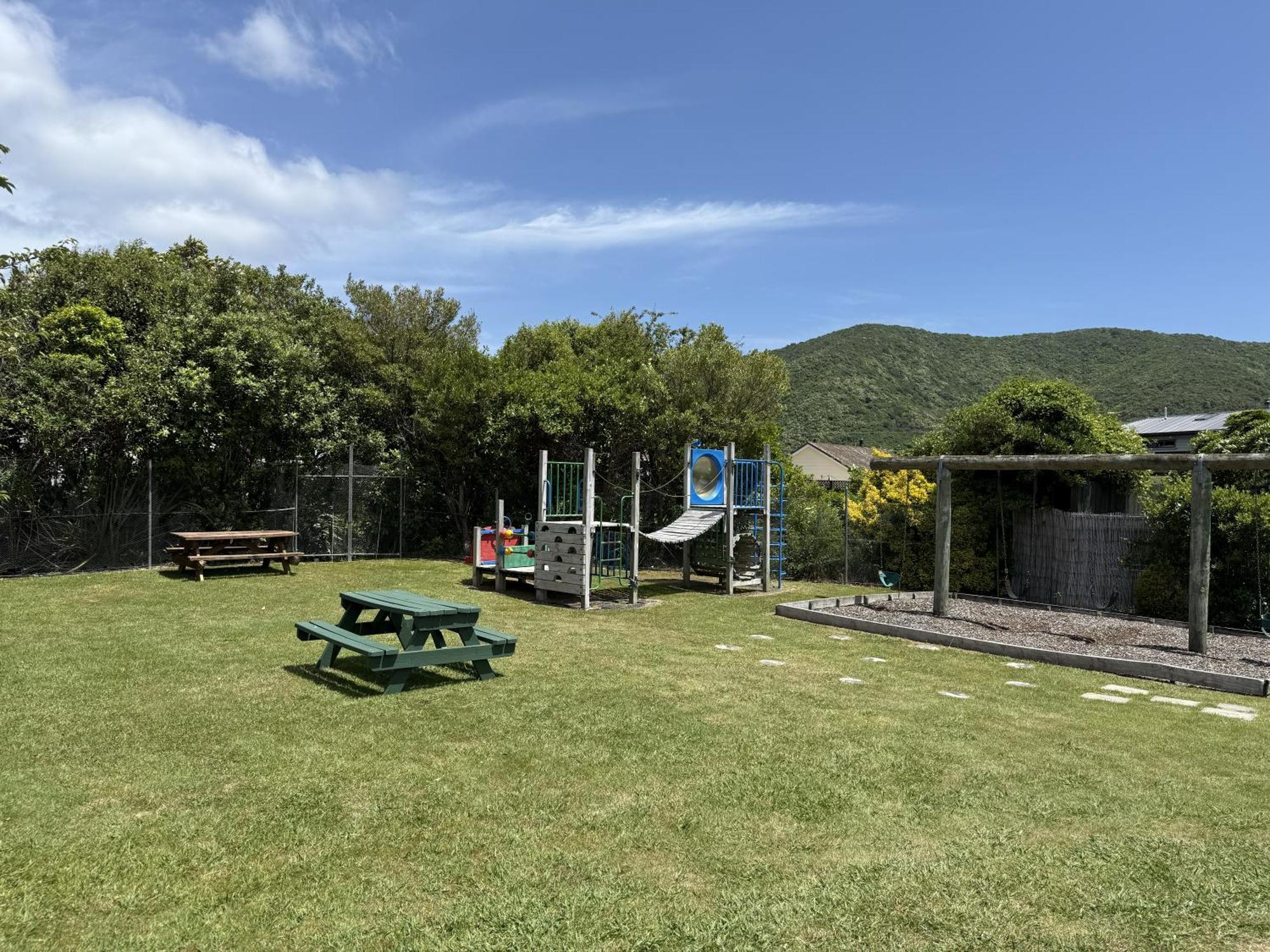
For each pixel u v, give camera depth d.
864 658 8.52
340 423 18.39
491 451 17.11
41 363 14.00
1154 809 4.39
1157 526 12.26
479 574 13.91
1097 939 3.05
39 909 3.12
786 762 5.01
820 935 3.04
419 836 3.84
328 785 4.45
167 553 14.70
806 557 16.42
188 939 2.94
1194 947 3.01
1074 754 5.35
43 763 4.71
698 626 10.42
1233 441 15.73
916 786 4.66
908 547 15.31
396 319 20.50
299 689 6.49
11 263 15.20
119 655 7.70
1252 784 4.83
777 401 20.62
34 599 11.09
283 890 3.31
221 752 4.95
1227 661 8.50
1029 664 8.45
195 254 21.39
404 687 6.58
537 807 4.21
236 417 15.85
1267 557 10.80
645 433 17.88
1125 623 11.09
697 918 3.15
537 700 6.36
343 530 17.98
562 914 3.15
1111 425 15.17
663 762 4.96
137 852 3.61
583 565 11.66
